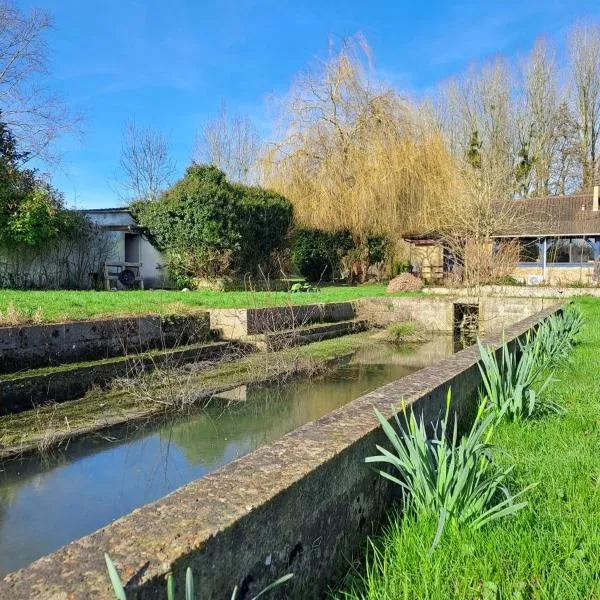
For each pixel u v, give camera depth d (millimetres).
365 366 10359
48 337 7016
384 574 1974
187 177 19609
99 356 7766
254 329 10781
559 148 37531
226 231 18609
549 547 2201
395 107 22859
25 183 16594
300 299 14648
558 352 6469
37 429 5578
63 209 17141
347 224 22734
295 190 23125
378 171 22078
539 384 5074
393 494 2686
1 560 3322
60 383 6590
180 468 4934
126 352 8023
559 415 4242
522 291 19516
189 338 9656
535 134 37438
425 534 2211
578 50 36531
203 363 8789
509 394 4125
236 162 36781
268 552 1645
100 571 1208
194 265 18719
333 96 23203
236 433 6047
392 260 24969
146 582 1187
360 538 2303
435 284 23141
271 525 1657
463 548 2115
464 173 23703
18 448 5051
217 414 6766
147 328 8711
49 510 4004
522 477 2986
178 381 7410
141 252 20141
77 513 3965
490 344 5438
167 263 19422
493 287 18969
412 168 22219
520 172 37219
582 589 1946
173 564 1259
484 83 37344
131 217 20562
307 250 25281
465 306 16484
